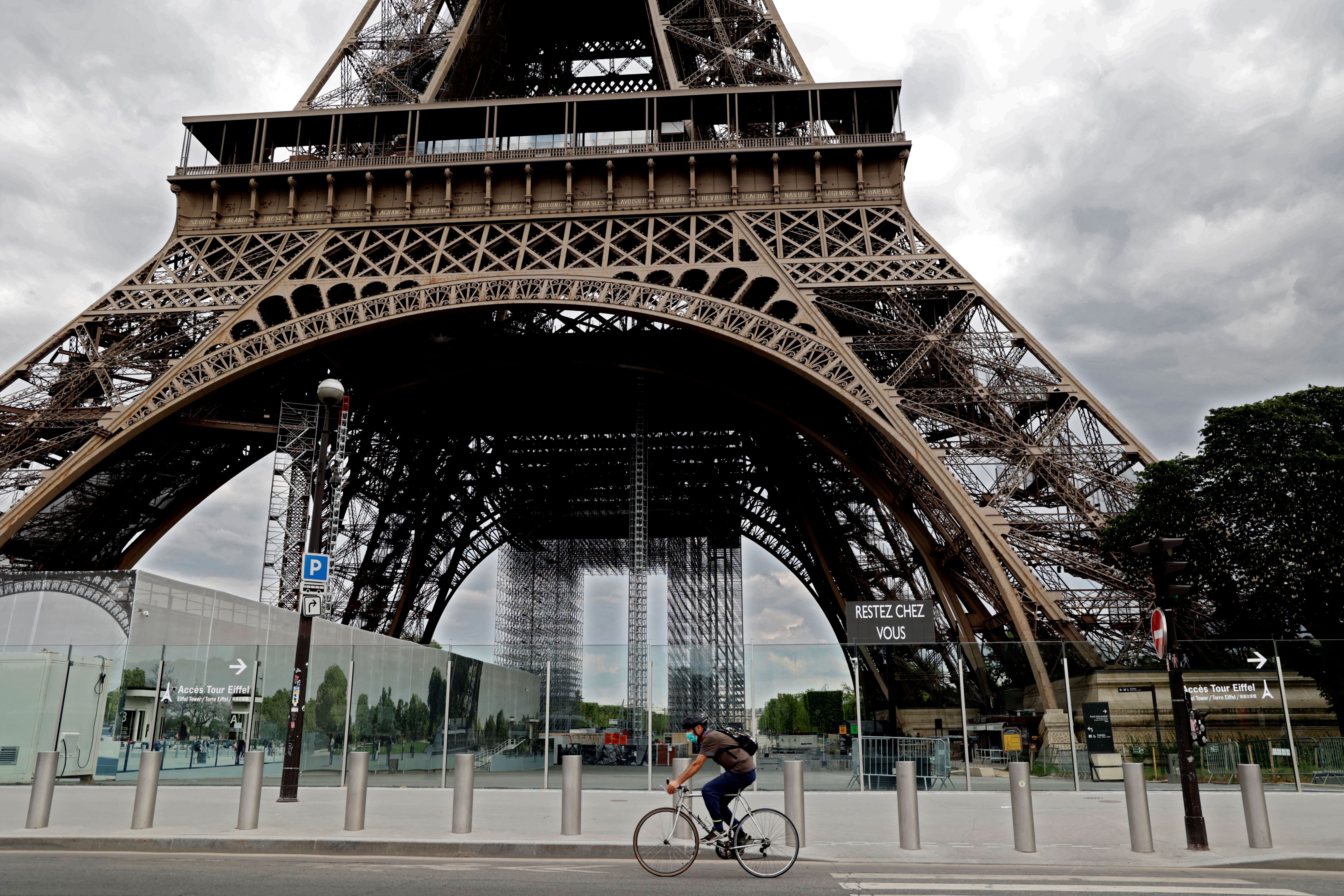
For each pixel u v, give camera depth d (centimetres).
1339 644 3036
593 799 2748
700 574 9944
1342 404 4134
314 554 2614
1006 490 4262
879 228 5056
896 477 4944
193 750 3175
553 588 10769
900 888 1347
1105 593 4041
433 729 3312
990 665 3144
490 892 1273
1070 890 1326
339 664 3288
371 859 1658
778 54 5850
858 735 3072
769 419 6775
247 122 5509
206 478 6009
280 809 2338
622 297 4688
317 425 5450
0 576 3300
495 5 6788
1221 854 1666
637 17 7294
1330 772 2933
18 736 3100
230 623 3638
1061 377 4475
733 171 5131
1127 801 1981
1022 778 1731
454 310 4722
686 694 3200
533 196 5266
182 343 4916
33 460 4591
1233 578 4019
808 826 2083
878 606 3603
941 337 4547
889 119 5653
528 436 7706
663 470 8212
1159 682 3108
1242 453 4116
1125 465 4338
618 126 5797
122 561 5650
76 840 1772
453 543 8862
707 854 1711
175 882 1338
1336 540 3781
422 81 6150
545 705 3119
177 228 5322
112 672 3192
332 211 5225
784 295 4691
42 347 4781
